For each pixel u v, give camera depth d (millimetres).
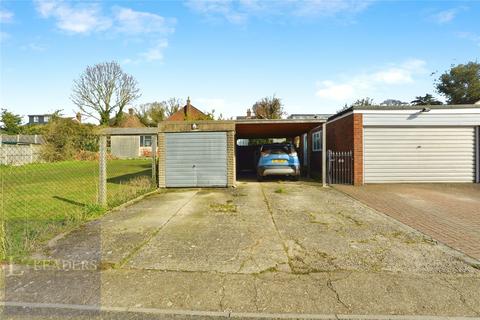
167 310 2678
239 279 3244
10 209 6730
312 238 4598
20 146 16875
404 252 4012
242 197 8328
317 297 2881
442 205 7070
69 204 7320
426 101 36281
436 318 2564
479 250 4078
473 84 33969
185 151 10430
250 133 15203
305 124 11047
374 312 2646
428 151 11047
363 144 10969
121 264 3617
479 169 11047
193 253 3973
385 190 9477
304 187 10352
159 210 6625
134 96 38531
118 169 18219
